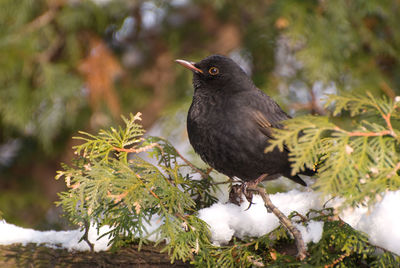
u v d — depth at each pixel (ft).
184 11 41.52
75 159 20.33
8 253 19.56
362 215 17.34
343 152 14.67
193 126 24.97
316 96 36.14
